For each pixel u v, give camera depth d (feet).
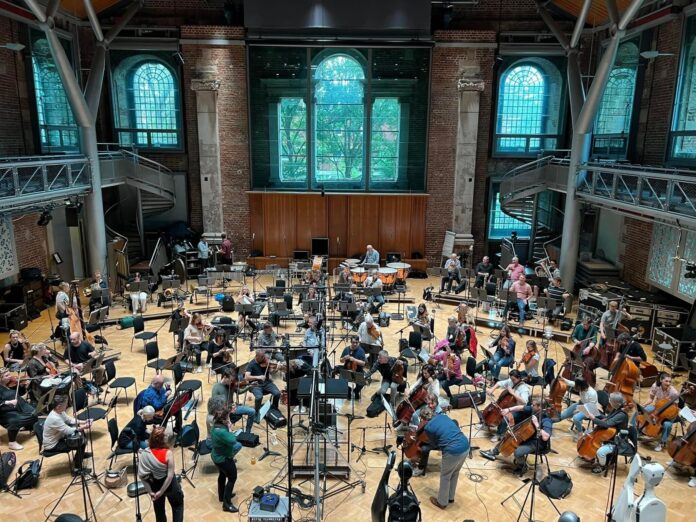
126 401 34.96
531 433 27.14
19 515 24.31
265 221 69.46
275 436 31.30
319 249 69.36
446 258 69.26
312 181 68.80
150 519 24.16
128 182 63.00
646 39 52.80
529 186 62.85
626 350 35.60
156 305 55.21
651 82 52.19
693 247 43.93
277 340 39.04
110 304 54.44
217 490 26.18
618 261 57.67
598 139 62.44
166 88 67.15
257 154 67.72
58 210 59.88
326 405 28.45
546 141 68.90
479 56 65.16
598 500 25.95
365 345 35.91
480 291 49.75
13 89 52.29
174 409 28.07
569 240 55.16
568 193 54.85
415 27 62.49
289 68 65.36
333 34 63.41
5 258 49.08
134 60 66.28
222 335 38.40
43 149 57.47
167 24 66.23
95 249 54.90
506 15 66.13
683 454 27.50
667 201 38.45
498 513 24.94
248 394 36.29
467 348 38.96
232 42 64.28
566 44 54.39
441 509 25.16
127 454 29.17
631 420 32.55
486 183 69.97
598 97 49.90
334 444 29.91
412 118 66.90
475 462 29.14
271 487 25.09
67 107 62.13
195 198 70.64
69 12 60.85
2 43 50.39
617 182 46.32
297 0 61.77
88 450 29.43
